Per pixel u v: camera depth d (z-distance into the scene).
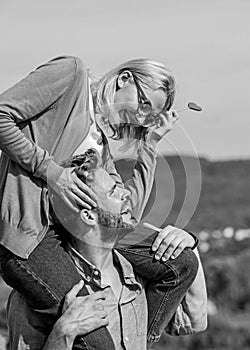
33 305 6.46
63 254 6.49
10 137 6.33
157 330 6.80
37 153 6.37
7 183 6.46
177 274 6.71
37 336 6.54
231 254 53.75
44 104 6.40
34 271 6.40
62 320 6.36
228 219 58.25
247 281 49.31
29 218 6.40
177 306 6.83
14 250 6.38
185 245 6.76
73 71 6.48
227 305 48.47
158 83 6.51
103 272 6.57
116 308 6.56
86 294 6.49
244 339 42.72
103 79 6.58
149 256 6.71
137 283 6.65
